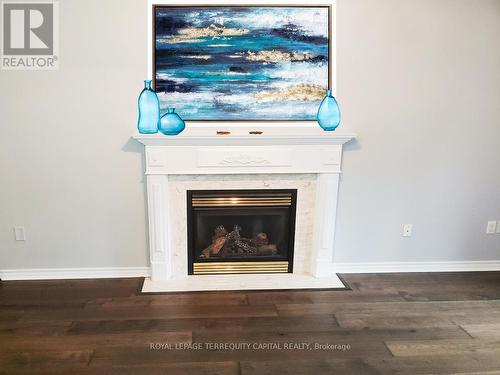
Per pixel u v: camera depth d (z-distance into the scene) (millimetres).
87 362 1942
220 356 2004
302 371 1901
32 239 2781
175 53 2592
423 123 2771
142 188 2752
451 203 2951
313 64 2664
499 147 2857
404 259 3057
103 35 2504
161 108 2648
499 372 1919
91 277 2881
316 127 2744
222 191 2766
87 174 2697
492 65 2703
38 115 2570
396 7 2586
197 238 2893
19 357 1975
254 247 2986
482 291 2756
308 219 2871
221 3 2578
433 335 2217
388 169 2846
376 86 2689
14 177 2656
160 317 2365
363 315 2418
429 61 2670
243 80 2654
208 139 2566
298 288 2758
